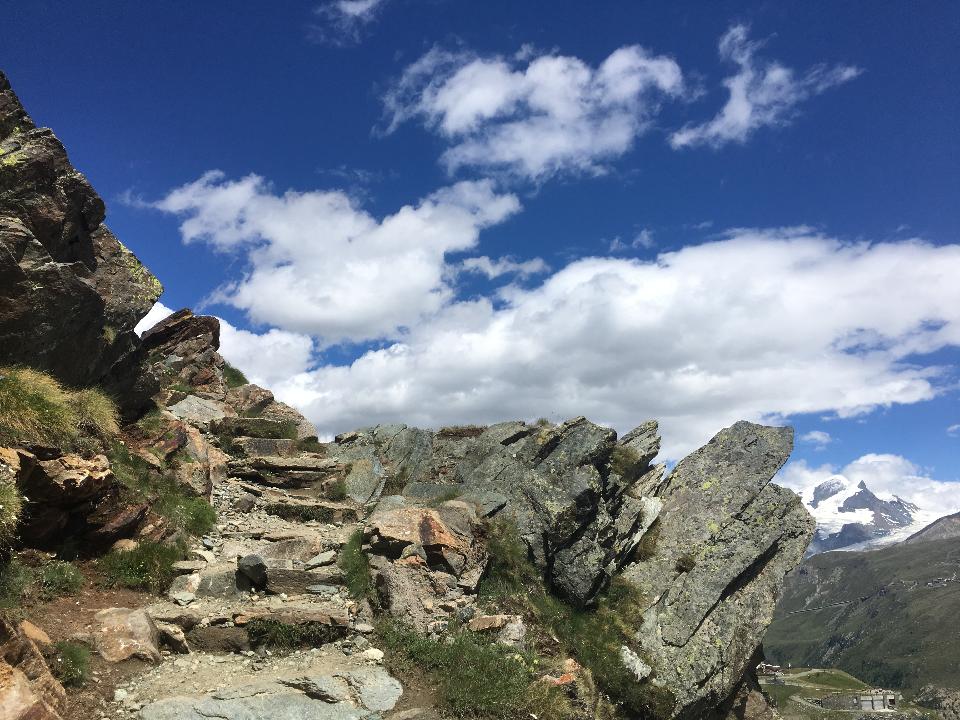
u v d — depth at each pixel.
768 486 27.14
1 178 15.42
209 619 13.00
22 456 12.34
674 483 28.02
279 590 14.94
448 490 23.86
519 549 20.56
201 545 16.34
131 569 14.06
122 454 16.92
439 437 29.66
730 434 29.95
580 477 22.52
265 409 29.86
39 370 15.82
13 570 12.05
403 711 11.59
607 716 17.75
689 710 20.33
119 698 10.30
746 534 25.17
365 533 17.33
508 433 27.48
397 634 13.94
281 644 13.04
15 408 13.77
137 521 15.21
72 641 11.17
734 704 23.52
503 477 24.25
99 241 18.75
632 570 23.59
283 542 16.81
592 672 18.03
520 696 12.77
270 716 10.59
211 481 19.97
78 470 13.69
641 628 21.34
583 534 21.72
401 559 16.67
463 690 12.39
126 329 18.80
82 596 12.81
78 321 16.30
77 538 14.03
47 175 16.09
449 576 16.98
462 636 14.30
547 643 17.39
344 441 29.48
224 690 11.02
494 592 18.56
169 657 11.98
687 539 24.98
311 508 20.44
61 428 14.69
